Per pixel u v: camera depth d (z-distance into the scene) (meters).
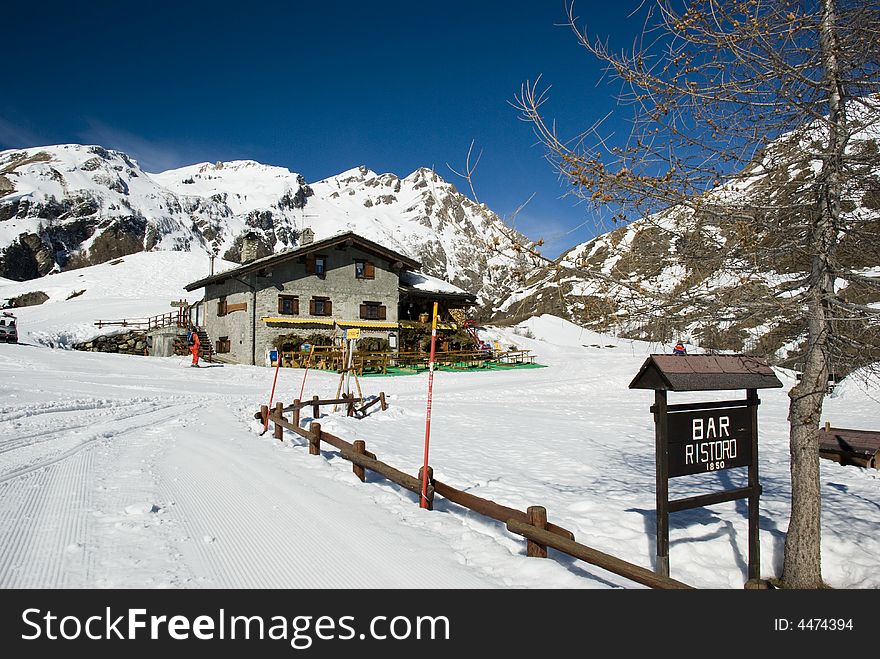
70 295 57.00
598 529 6.01
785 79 4.28
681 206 4.44
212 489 6.36
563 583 4.04
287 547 4.60
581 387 27.20
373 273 36.12
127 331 38.88
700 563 5.33
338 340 34.03
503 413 17.20
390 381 27.27
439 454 9.97
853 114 4.57
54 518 5.08
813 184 4.58
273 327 32.12
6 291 59.16
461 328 40.97
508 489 7.48
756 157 4.51
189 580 3.95
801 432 4.89
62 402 13.46
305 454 8.80
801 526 4.89
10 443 8.59
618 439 12.41
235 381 24.03
